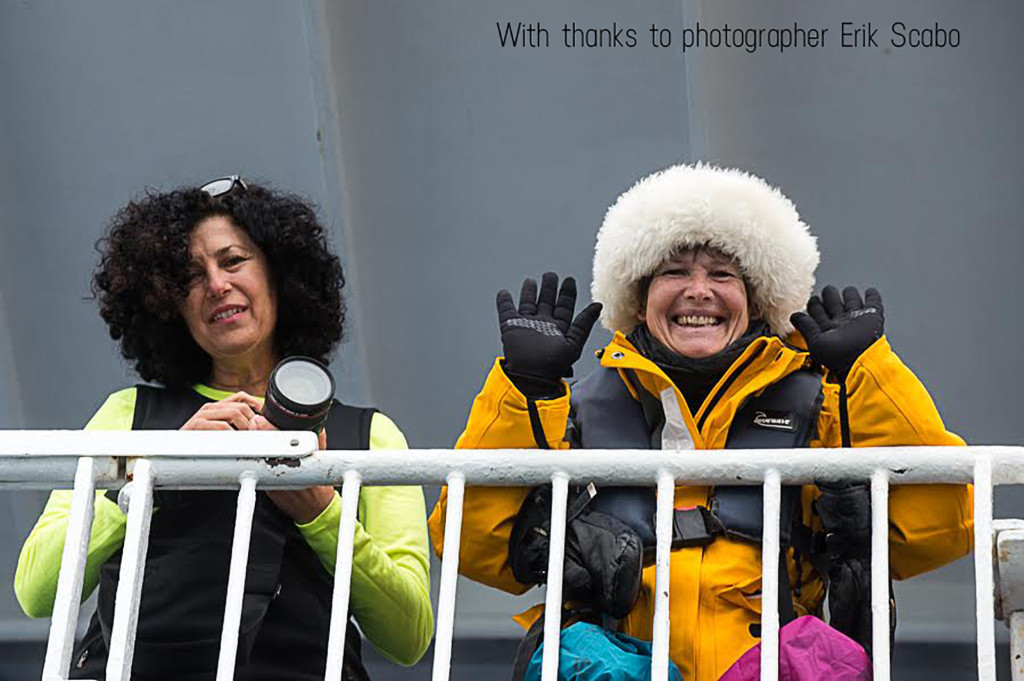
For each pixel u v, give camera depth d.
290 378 9.70
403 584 10.30
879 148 15.14
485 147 15.20
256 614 10.01
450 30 14.85
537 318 10.03
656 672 8.85
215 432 9.35
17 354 16.14
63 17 14.79
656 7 14.64
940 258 15.45
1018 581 9.02
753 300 10.89
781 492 10.08
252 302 11.16
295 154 15.17
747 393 10.23
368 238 15.62
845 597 9.71
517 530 10.02
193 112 15.09
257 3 14.62
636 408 10.57
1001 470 9.09
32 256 15.72
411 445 16.61
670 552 9.77
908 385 9.84
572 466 9.23
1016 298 15.49
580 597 9.75
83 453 9.30
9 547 16.84
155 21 14.77
